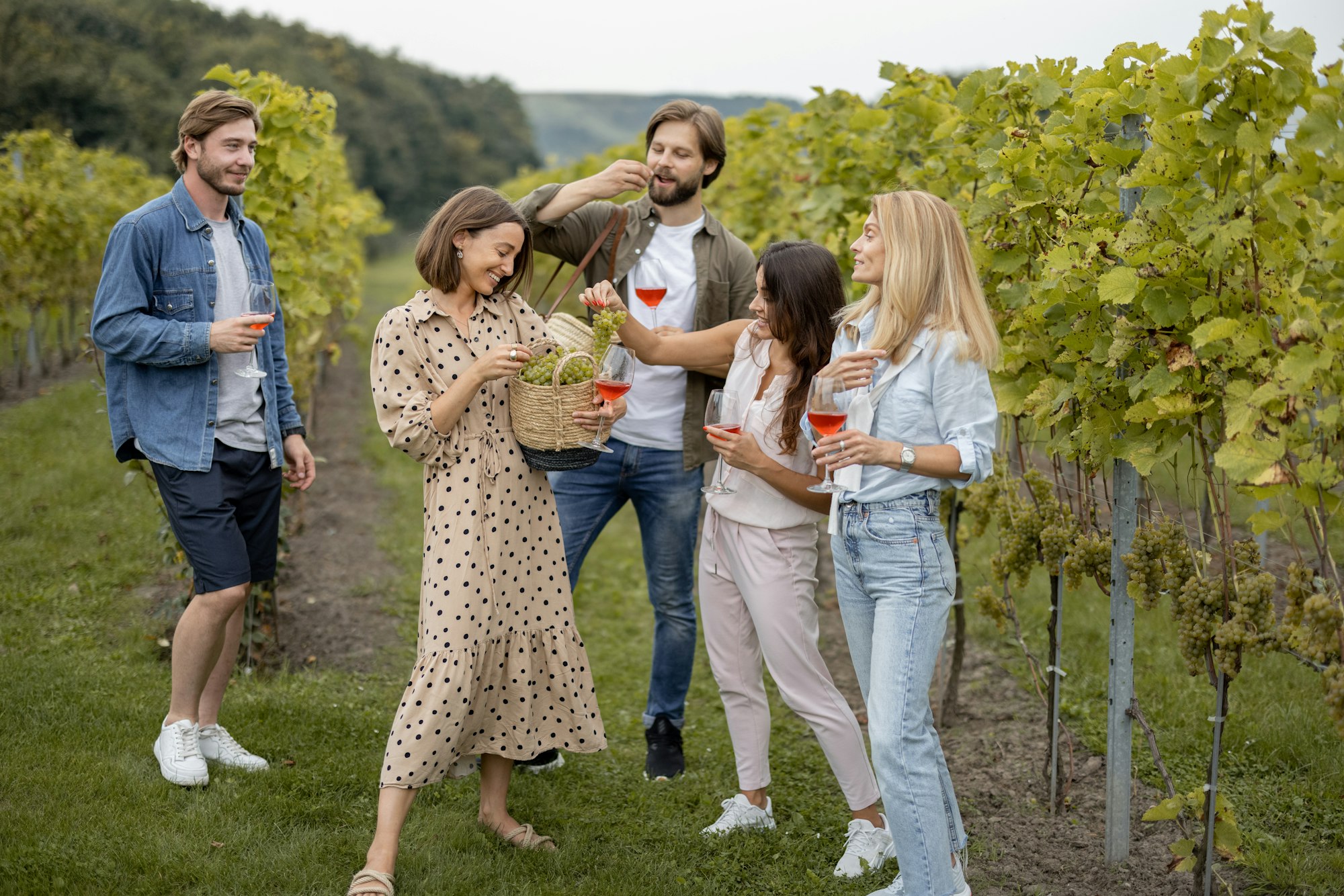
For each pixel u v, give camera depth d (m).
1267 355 2.24
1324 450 2.19
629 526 7.46
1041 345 3.01
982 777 3.56
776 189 7.38
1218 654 2.50
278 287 4.93
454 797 3.27
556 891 2.76
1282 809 3.15
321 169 6.39
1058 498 3.40
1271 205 2.16
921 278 2.53
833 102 5.46
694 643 3.71
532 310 3.05
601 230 3.69
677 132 3.47
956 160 3.93
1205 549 2.77
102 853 2.73
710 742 4.04
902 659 2.52
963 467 2.46
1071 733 3.80
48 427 8.27
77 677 3.91
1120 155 2.74
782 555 3.02
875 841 3.01
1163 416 2.48
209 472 3.12
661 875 2.90
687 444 3.57
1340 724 2.18
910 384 2.55
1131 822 3.16
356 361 13.64
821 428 2.55
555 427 2.78
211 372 3.11
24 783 3.03
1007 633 4.84
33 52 42.81
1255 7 2.15
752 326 3.07
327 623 5.14
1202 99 2.30
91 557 5.52
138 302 3.02
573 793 3.41
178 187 3.16
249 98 4.74
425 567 2.85
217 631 3.16
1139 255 2.45
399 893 2.68
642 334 3.23
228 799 3.07
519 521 2.90
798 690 3.03
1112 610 2.85
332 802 3.14
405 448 2.78
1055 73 3.29
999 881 2.90
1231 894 2.69
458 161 69.88
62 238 10.41
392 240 58.06
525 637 2.92
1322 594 2.20
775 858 3.04
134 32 50.91
